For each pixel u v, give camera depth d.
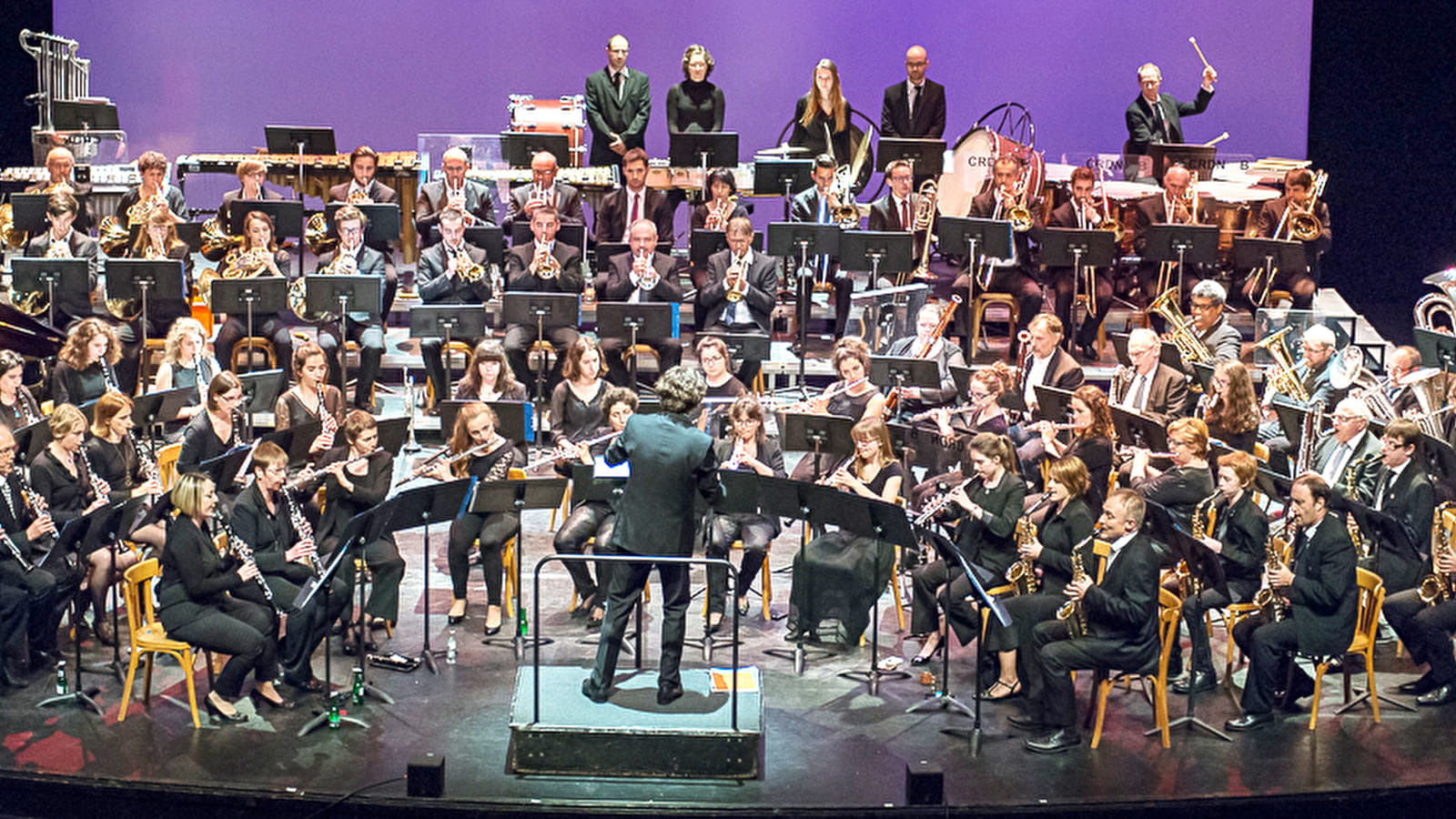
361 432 16.38
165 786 13.48
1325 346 19.53
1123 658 14.19
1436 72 26.72
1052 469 15.19
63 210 22.58
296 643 15.09
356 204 23.30
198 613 14.54
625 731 13.62
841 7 30.20
